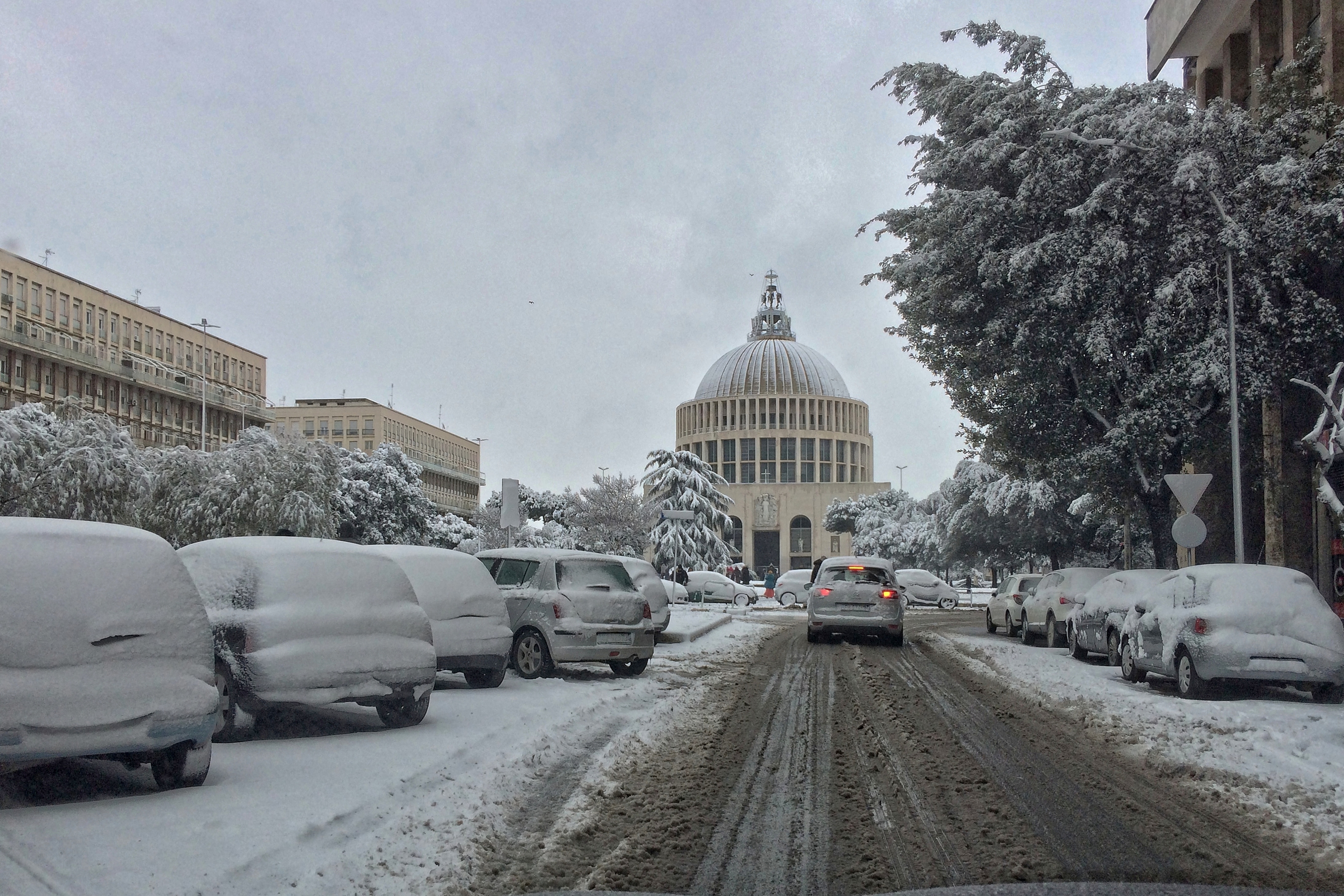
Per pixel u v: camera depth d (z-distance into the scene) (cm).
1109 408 2416
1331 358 2200
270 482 3694
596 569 1698
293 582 1060
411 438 13000
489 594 1473
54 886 559
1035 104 2367
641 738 1110
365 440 12019
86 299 7056
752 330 15900
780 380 14450
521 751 993
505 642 1462
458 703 1303
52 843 637
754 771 948
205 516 3622
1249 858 678
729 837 724
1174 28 3234
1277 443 2608
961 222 2369
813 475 14112
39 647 739
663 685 1611
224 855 623
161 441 7669
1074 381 2431
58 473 2955
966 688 1620
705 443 14412
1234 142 2233
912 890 607
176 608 816
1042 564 6412
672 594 4541
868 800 834
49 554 770
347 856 644
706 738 1126
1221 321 2192
